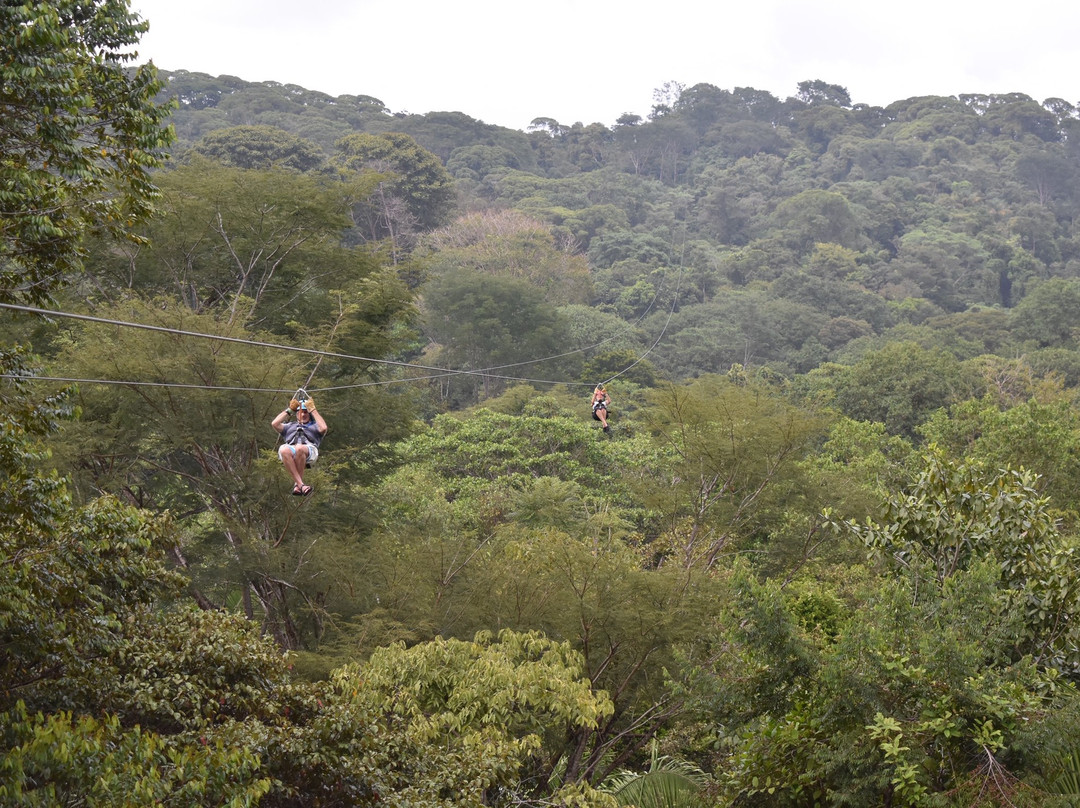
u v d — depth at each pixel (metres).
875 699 10.49
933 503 13.27
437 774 10.47
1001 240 113.12
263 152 78.62
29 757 6.66
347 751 9.94
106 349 18.78
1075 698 10.06
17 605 8.45
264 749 9.22
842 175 138.38
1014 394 53.53
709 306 80.69
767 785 11.20
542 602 17.66
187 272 24.81
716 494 23.72
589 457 35.50
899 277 101.50
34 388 18.58
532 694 12.70
